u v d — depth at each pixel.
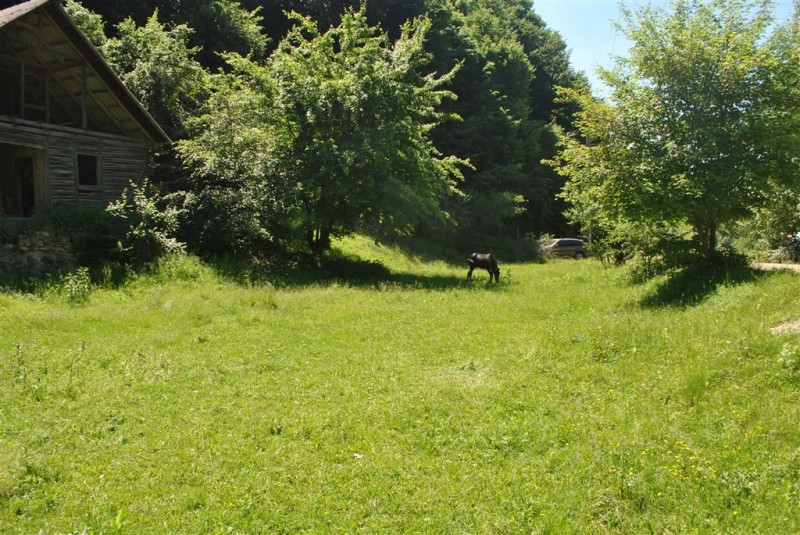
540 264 33.62
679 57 13.72
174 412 6.83
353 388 7.72
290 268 19.41
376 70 21.00
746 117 12.72
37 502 4.80
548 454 5.68
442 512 4.70
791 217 18.66
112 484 5.12
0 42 17.27
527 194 46.22
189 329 11.00
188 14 33.12
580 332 10.06
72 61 18.16
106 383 7.74
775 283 11.04
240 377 8.23
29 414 6.60
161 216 17.55
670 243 16.31
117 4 32.22
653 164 13.58
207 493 4.99
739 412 6.11
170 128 23.11
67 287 13.31
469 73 43.88
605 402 6.95
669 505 4.61
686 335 8.94
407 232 24.12
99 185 19.31
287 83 21.16
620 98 14.80
